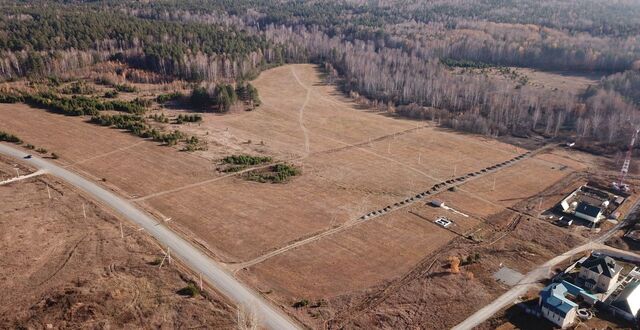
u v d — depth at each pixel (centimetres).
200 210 9362
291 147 13038
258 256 8044
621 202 10581
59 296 6700
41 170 10488
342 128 14875
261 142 13212
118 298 6744
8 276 7075
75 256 7600
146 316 6475
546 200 10600
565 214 9988
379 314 6844
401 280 7631
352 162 12225
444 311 6962
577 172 12162
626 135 14350
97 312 6469
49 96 14775
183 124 14088
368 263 8038
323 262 7988
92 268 7338
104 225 8531
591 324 6800
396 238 8806
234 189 10306
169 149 12106
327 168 11750
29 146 11562
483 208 10138
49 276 7112
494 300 7231
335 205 9900
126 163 11175
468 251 8481
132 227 8550
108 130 13025
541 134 14912
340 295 7225
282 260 7969
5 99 14388
